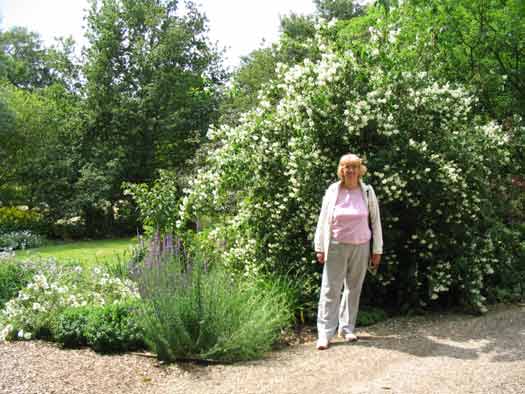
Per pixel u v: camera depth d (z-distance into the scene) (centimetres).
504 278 629
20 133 1725
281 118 581
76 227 1769
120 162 1772
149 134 1812
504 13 841
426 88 569
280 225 588
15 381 358
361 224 445
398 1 809
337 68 541
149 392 351
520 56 896
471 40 856
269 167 575
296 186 537
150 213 804
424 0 814
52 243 1602
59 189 1758
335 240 446
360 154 551
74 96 1877
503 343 427
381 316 540
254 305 466
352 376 364
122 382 368
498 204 655
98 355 429
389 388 336
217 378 377
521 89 885
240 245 608
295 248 589
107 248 1384
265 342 441
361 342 452
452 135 562
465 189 560
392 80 559
